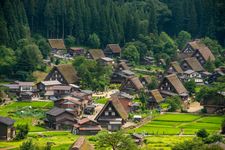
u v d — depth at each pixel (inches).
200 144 5639.8
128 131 7632.9
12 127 7391.7
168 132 7598.4
